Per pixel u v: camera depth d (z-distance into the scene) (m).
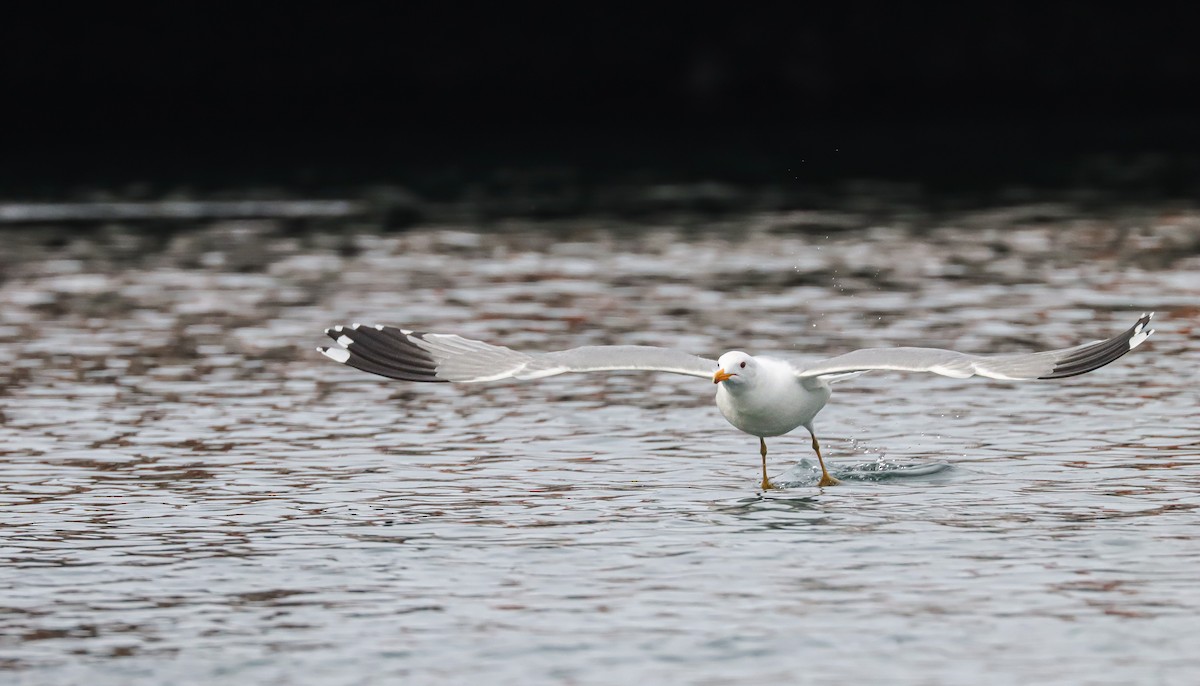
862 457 13.57
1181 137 48.81
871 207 33.88
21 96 62.19
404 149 49.12
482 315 21.08
